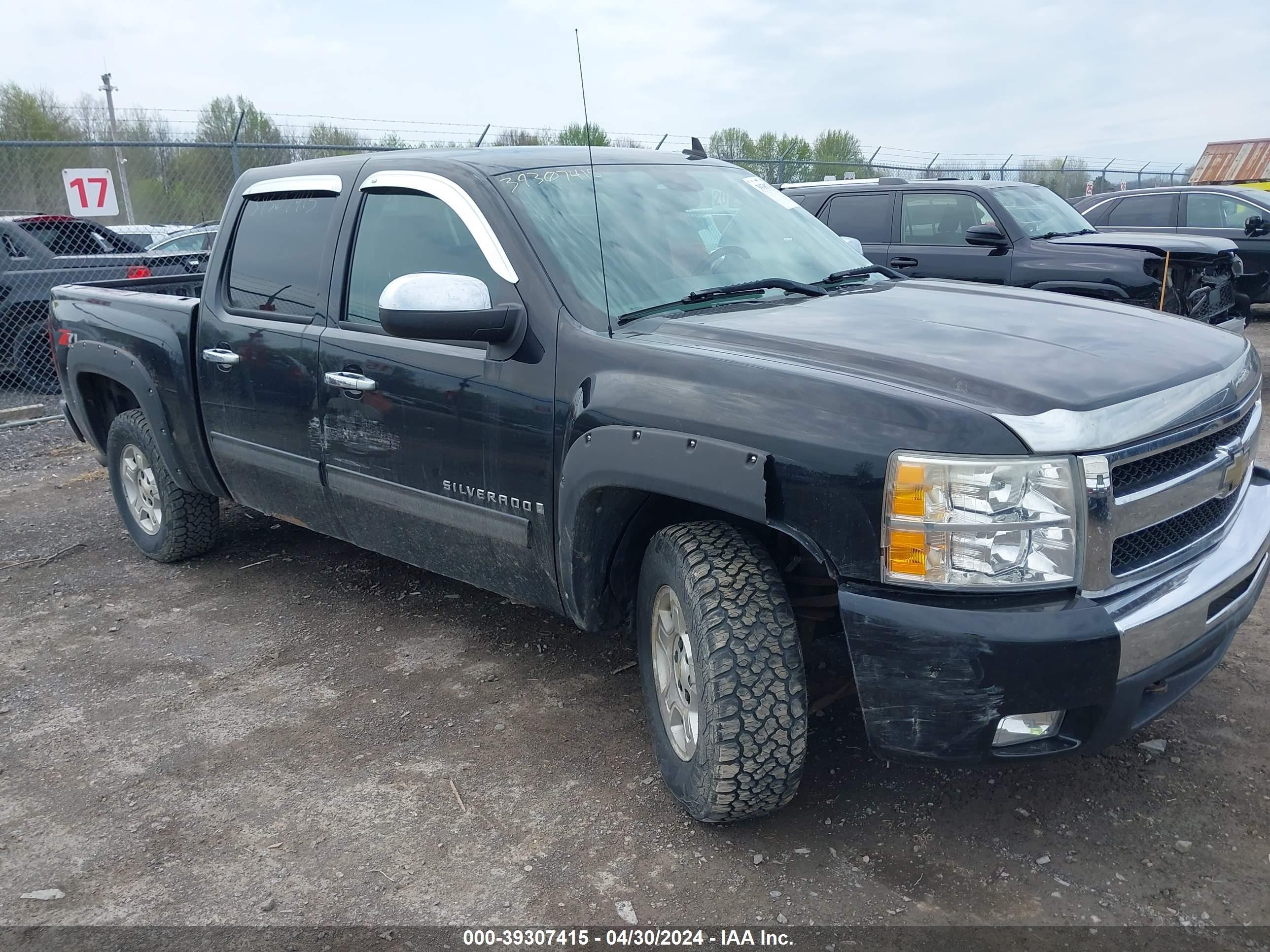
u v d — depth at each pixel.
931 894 2.52
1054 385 2.38
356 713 3.57
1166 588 2.43
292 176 4.15
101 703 3.73
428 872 2.70
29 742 3.47
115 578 5.06
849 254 3.96
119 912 2.59
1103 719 2.34
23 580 5.09
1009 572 2.25
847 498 2.33
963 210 8.95
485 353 3.20
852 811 2.87
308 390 3.84
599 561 3.00
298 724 3.52
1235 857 2.61
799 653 2.59
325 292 3.81
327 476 3.88
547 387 3.00
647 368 2.75
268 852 2.81
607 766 3.17
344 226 3.79
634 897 2.56
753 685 2.54
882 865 2.63
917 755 2.36
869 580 2.35
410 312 2.92
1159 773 2.98
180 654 4.13
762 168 17.39
